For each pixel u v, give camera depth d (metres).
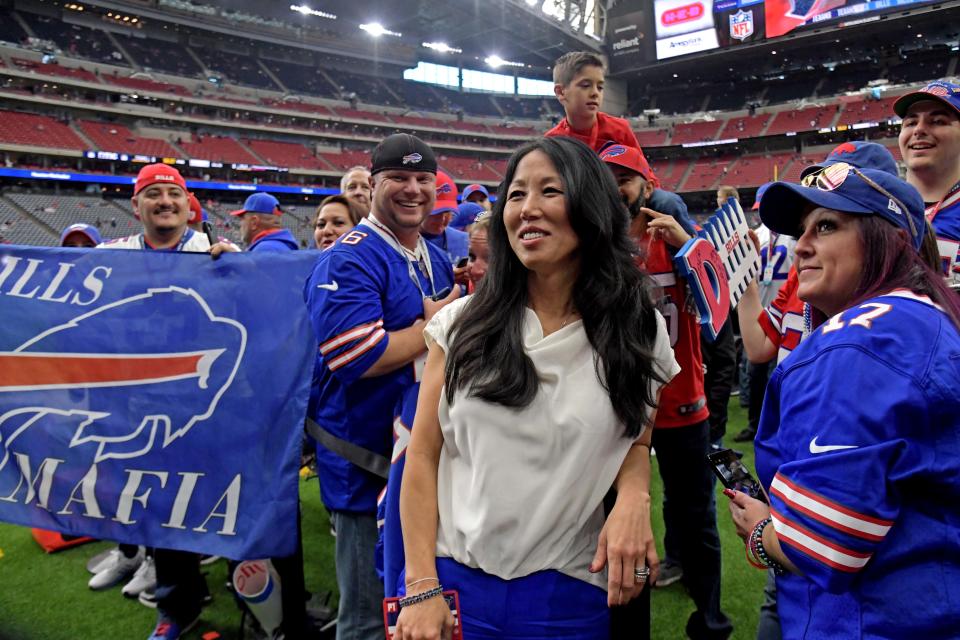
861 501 0.87
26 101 27.23
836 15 28.92
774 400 1.13
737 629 2.40
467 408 1.21
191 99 30.59
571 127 2.76
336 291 1.73
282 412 2.02
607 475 1.23
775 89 37.09
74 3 29.36
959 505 0.90
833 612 0.96
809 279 1.17
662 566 2.81
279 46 35.41
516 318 1.25
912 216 1.12
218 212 30.05
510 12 31.92
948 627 0.86
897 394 0.88
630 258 1.28
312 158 33.97
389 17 34.03
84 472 2.18
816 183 1.18
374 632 1.79
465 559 1.21
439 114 39.03
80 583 3.03
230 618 2.67
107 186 29.23
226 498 2.04
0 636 2.54
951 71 31.98
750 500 1.22
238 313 2.16
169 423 2.13
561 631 1.18
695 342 2.14
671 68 35.22
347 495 1.83
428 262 2.07
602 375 1.20
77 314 2.26
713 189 34.62
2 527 3.75
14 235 23.47
